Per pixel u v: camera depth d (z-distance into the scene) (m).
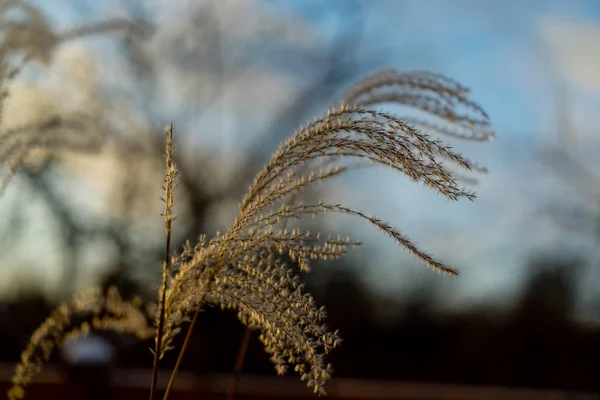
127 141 5.89
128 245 6.11
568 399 3.08
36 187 5.08
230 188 6.66
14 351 5.40
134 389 2.95
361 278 7.65
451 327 7.68
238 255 1.00
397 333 7.74
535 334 6.81
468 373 7.46
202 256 1.03
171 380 1.03
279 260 1.02
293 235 0.98
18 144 1.64
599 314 6.44
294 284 0.98
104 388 2.79
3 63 1.66
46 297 5.75
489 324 7.39
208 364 5.52
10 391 1.56
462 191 0.86
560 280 6.38
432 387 2.94
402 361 7.65
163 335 1.06
